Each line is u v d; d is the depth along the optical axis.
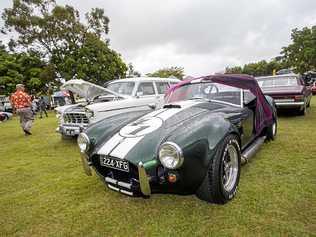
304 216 2.20
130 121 3.04
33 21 21.06
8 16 20.97
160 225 2.22
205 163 2.19
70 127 5.33
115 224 2.29
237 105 3.40
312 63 30.97
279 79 7.79
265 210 2.33
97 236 2.14
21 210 2.65
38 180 3.52
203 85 3.69
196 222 2.23
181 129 2.39
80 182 3.33
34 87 24.00
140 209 2.52
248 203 2.47
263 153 3.94
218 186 2.31
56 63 22.48
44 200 2.86
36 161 4.50
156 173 2.21
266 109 4.15
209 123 2.41
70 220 2.40
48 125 9.68
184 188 2.23
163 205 2.57
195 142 2.17
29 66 23.92
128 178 2.38
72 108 5.55
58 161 4.40
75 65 21.20
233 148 2.61
